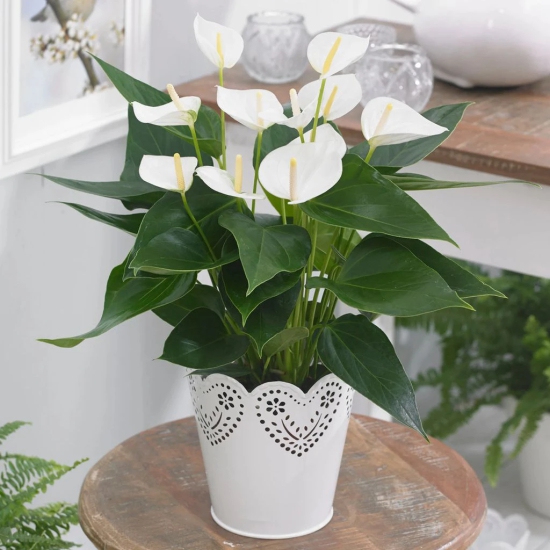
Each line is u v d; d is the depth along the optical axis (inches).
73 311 61.2
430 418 81.4
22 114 51.7
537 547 78.2
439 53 66.2
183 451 50.0
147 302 36.8
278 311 37.0
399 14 86.1
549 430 77.4
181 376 73.5
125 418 68.6
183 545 42.3
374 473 47.9
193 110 36.1
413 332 95.9
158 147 41.8
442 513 44.6
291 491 41.7
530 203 55.9
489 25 63.4
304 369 41.8
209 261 36.4
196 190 38.7
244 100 36.0
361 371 38.2
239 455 41.1
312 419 40.3
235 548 42.2
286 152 34.4
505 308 81.7
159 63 63.7
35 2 51.0
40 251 57.1
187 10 65.3
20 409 58.4
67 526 50.8
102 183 40.2
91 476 47.4
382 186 35.4
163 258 35.5
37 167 55.2
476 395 82.6
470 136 57.9
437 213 59.2
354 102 37.9
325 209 35.6
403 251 37.2
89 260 61.7
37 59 52.0
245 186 64.6
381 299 35.7
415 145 40.9
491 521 74.2
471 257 59.3
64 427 62.7
